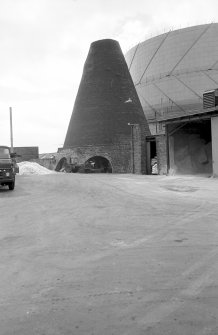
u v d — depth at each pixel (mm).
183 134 31922
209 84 72250
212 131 25844
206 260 5699
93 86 55062
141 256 5988
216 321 3604
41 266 5543
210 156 32375
